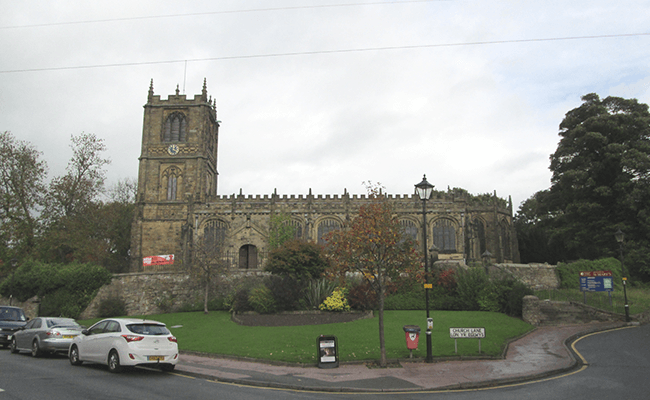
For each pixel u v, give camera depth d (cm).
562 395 1530
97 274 4712
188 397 1468
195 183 7688
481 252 7338
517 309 3694
